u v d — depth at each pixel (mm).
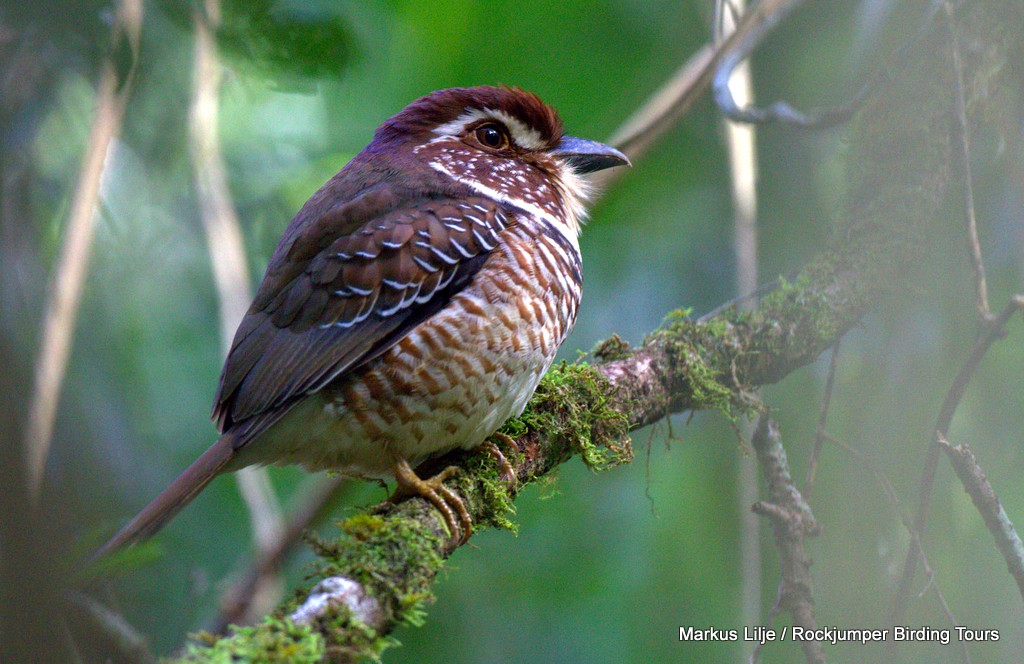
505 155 8266
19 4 6852
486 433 7172
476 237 7238
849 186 8961
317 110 11922
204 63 8531
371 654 5160
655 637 11938
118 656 6547
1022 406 9969
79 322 10125
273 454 7309
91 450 9773
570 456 7816
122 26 7105
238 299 9102
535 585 12008
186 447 11375
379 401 6930
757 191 11406
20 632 4484
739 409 8125
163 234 10617
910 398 9922
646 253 13211
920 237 8492
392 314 7074
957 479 9797
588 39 12953
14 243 7641
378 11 12250
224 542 11328
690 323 8242
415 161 7980
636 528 12391
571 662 11688
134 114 8844
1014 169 9547
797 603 6973
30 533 4566
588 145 8578
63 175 9164
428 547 5934
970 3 8633
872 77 8844
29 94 7449
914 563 6973
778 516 7062
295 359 7008
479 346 6895
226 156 10992
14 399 4621
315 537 5762
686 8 13070
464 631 11695
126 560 6156
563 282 7438
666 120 10328
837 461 10008
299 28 7520
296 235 7602
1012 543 6582
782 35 11938
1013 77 9195
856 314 8305
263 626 4992
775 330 8180
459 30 12680
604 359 8180
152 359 11297
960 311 9977
